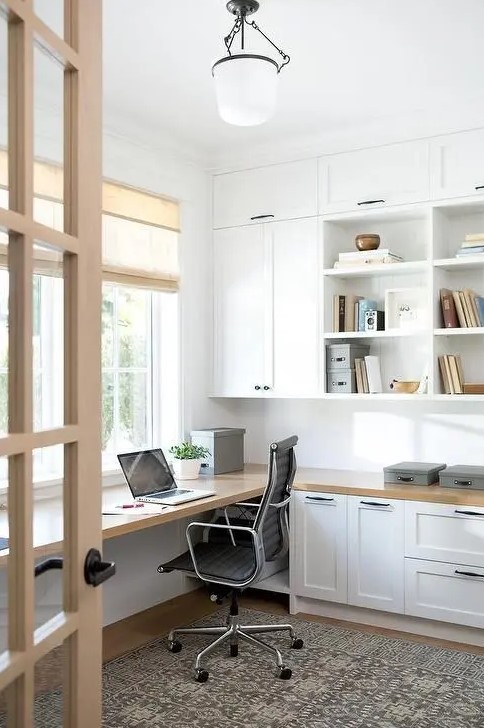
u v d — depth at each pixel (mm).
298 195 4480
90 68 1357
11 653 1071
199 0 2781
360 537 3936
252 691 3137
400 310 4262
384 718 2887
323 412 4750
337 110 3994
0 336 1043
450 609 3680
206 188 4805
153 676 3305
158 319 4570
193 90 3676
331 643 3693
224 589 3500
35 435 1125
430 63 3408
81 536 1316
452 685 3189
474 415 4242
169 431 4562
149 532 4312
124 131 4098
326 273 4375
